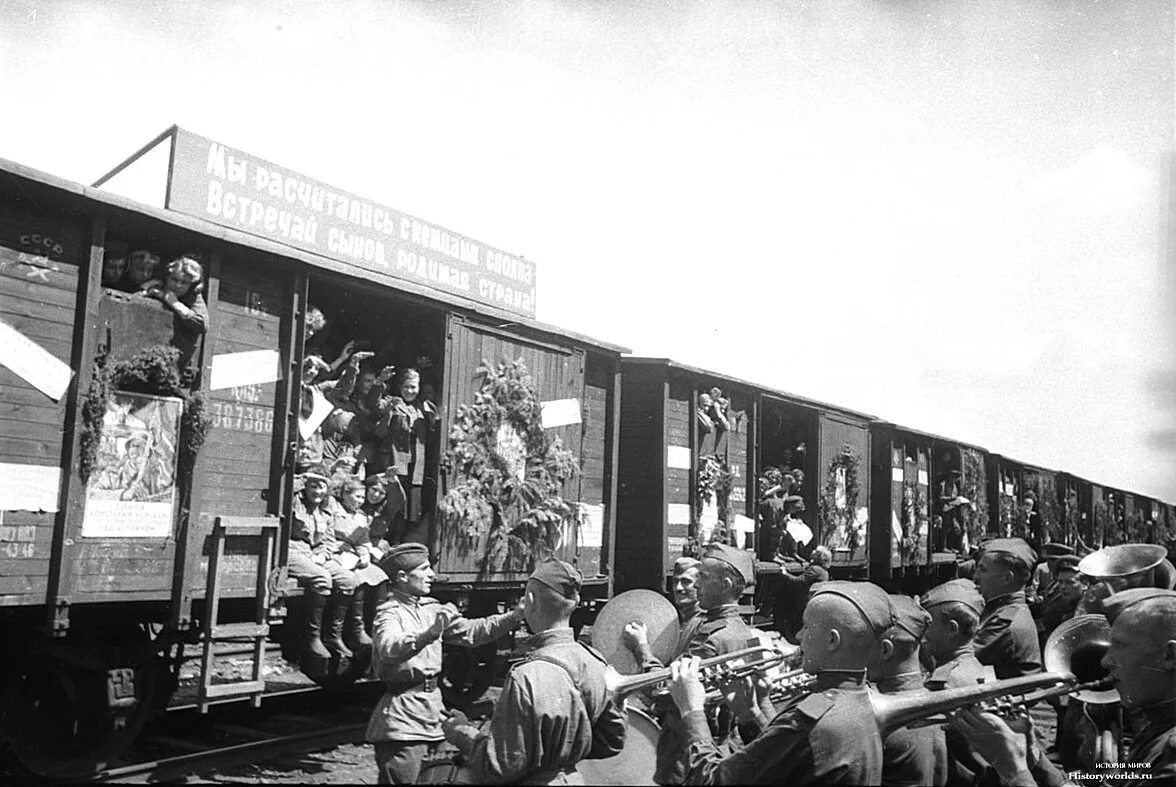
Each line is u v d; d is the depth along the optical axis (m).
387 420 7.98
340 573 7.30
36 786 5.42
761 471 13.78
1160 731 3.45
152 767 5.82
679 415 11.67
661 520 11.02
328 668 7.34
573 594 3.78
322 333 8.55
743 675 3.99
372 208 9.94
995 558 5.69
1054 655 4.65
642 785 3.99
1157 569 5.70
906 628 3.91
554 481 9.20
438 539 7.94
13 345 5.23
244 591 6.39
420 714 4.82
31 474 5.25
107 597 5.57
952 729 4.54
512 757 3.40
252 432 6.60
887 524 16.25
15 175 5.17
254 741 6.73
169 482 5.98
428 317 8.34
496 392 8.60
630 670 4.87
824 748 3.06
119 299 5.79
